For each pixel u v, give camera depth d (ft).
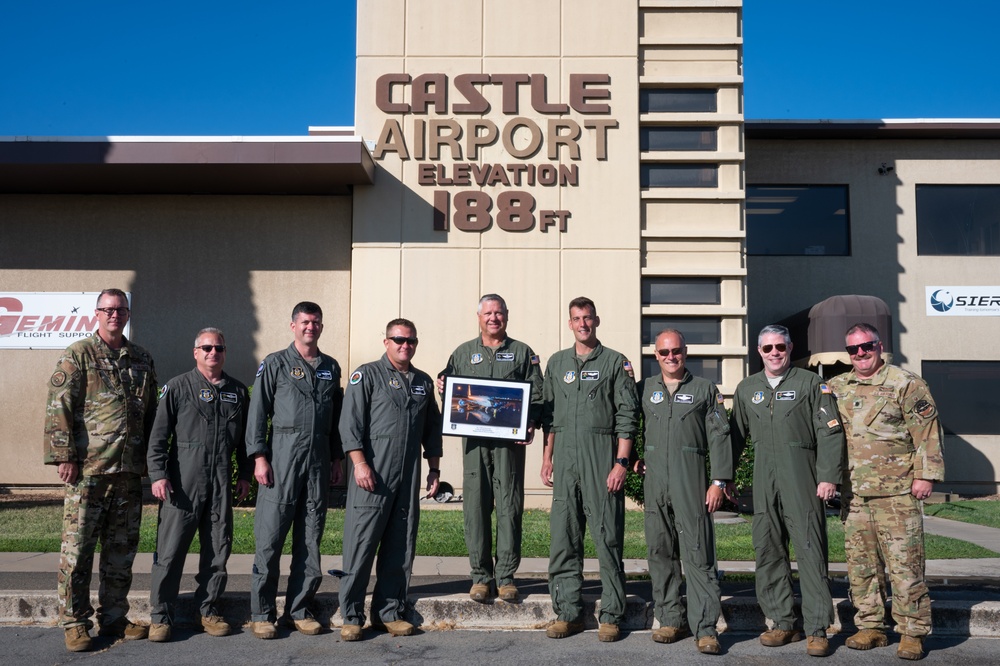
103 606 19.83
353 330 46.52
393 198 47.06
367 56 47.55
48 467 47.78
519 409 20.90
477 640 19.89
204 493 20.12
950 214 58.18
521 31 47.73
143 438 20.39
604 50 47.67
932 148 58.29
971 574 27.22
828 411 19.60
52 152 43.52
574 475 20.31
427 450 21.61
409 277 46.68
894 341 56.90
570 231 46.83
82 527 19.16
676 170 47.88
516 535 21.30
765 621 21.09
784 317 57.00
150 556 29.32
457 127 47.14
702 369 47.37
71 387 19.30
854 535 19.89
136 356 20.47
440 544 31.48
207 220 49.29
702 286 47.47
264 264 49.14
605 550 20.06
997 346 56.65
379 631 20.59
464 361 21.71
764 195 58.13
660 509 20.03
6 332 48.34
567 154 47.14
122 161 43.68
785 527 20.01
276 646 19.20
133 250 48.98
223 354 20.86
